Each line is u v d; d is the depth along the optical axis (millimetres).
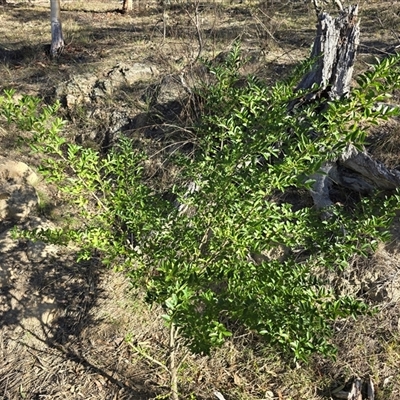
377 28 7496
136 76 6160
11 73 7047
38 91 6352
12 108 2369
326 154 2242
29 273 3945
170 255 2434
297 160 2133
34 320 3725
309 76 4129
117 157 2740
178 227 2551
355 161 3863
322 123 2119
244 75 5359
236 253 2371
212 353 3398
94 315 3719
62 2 13344
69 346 3594
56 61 7492
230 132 2389
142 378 3316
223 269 2336
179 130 4914
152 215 2539
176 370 2988
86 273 3988
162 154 4883
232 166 2359
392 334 3301
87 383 3326
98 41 8500
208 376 3295
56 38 7641
